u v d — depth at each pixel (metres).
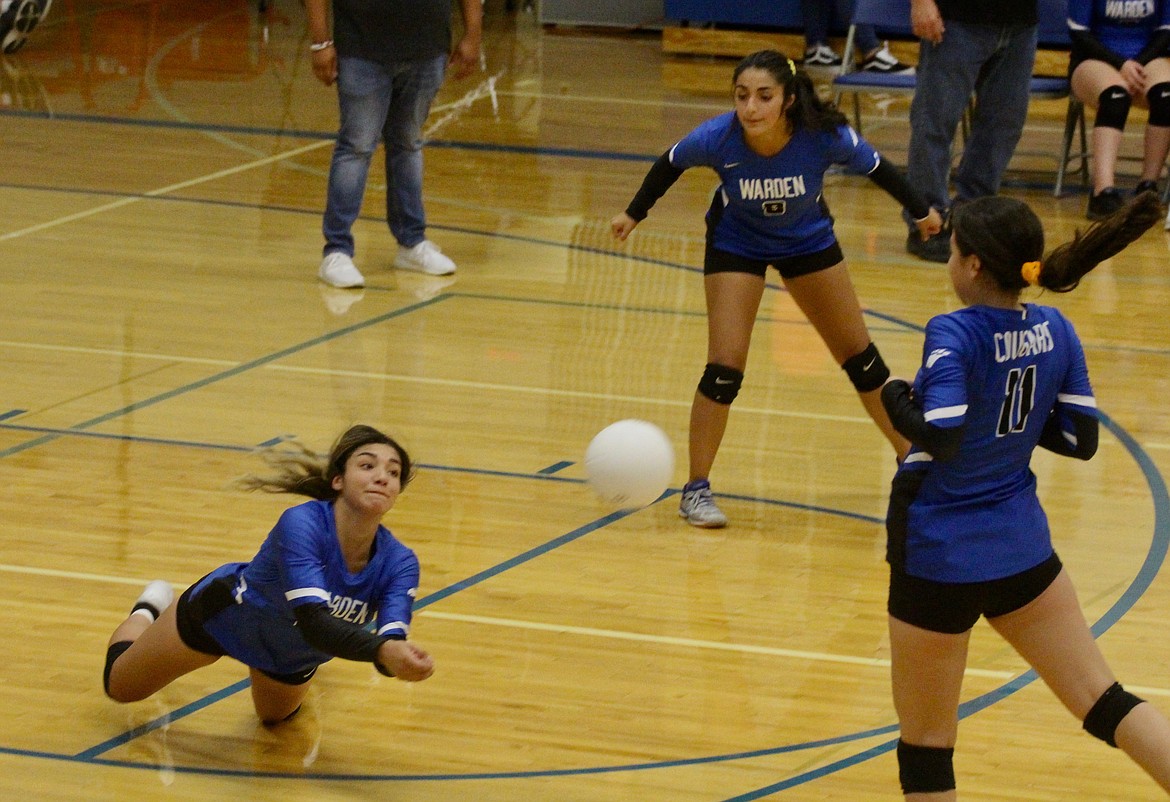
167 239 16.80
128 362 12.80
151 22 32.34
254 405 11.86
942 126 16.59
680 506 10.23
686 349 13.66
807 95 9.26
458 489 10.42
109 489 10.18
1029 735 7.34
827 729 7.38
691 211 18.86
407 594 6.50
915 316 14.62
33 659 7.85
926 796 5.88
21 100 23.89
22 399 11.86
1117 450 11.41
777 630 8.49
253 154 21.06
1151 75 18.39
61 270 15.45
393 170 15.71
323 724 7.31
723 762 7.02
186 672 7.03
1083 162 20.75
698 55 29.33
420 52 14.88
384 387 12.39
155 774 6.76
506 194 19.36
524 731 7.29
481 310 14.65
